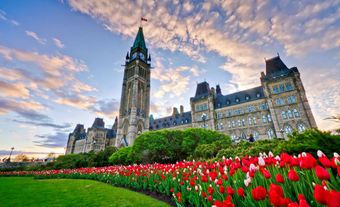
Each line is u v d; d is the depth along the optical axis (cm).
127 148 3331
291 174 283
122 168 1404
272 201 212
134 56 8025
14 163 4741
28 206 740
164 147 2620
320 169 248
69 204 751
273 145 1034
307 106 4225
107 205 714
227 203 259
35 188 1219
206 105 6097
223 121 5653
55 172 2089
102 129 10481
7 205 764
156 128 7950
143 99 7319
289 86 4616
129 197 837
